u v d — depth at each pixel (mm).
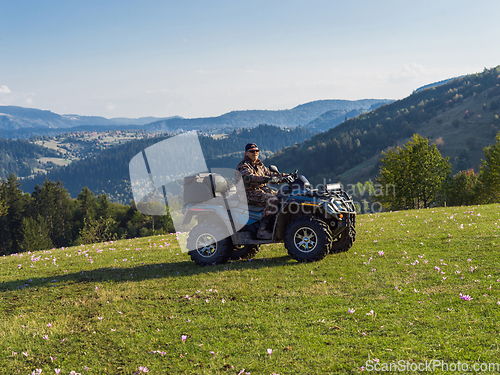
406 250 7496
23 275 8195
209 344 3914
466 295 4512
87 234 80625
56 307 5527
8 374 3650
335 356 3420
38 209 91812
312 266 6668
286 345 3736
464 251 6930
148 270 7633
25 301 6023
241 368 3363
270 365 3367
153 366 3570
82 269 8336
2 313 5488
